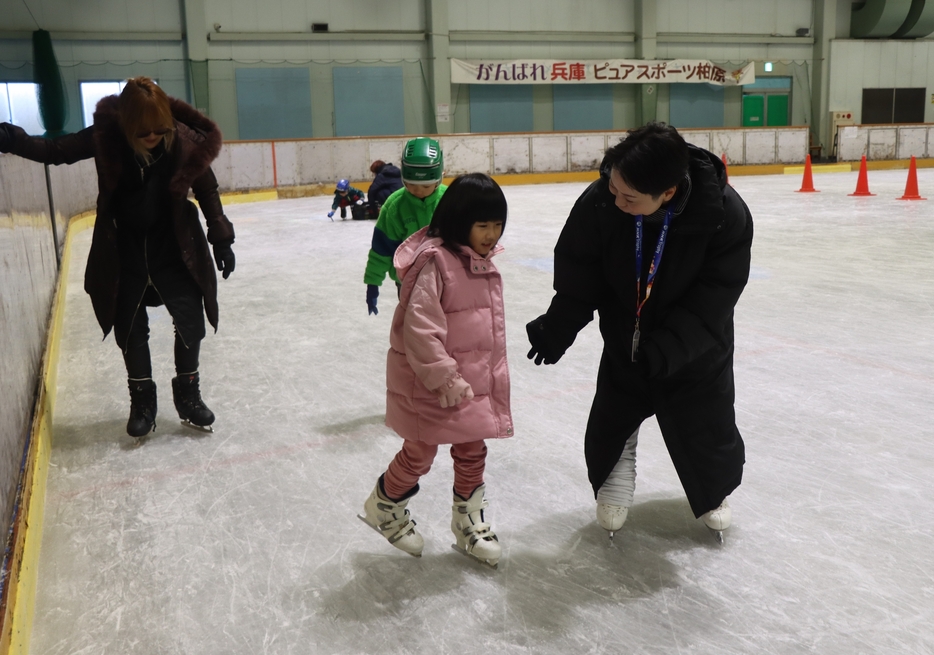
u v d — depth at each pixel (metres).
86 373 4.39
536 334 2.23
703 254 2.00
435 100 21.72
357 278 7.25
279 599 2.12
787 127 22.94
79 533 2.52
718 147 22.41
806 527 2.44
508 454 3.09
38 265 4.85
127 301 3.13
